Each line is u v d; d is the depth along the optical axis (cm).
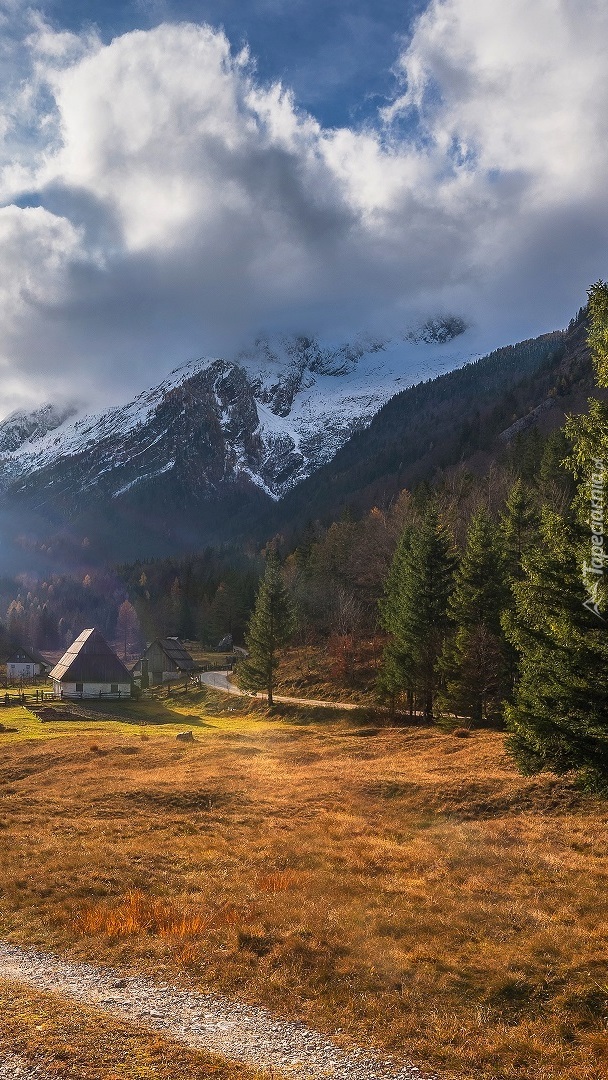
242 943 1488
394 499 15288
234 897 1772
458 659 4750
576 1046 1112
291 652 9562
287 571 11181
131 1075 960
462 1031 1149
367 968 1376
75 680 8588
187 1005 1212
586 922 1636
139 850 2200
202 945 1469
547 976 1344
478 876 2038
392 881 1986
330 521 18288
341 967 1377
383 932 1587
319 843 2369
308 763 4172
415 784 3266
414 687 5466
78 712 7306
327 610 9906
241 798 3116
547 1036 1141
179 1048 1051
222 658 12225
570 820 2659
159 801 3033
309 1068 1020
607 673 1580
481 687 4778
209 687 8888
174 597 16212
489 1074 1030
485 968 1384
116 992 1252
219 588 14050
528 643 1777
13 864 2039
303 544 13138
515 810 2845
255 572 16012
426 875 2073
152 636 16750
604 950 1454
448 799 3027
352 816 2847
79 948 1452
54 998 1211
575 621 1614
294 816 2855
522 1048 1098
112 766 4081
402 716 5675
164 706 8175
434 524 5575
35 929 1559
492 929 1605
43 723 6450
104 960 1395
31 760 4338
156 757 4281
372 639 8506
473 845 2366
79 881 1877
